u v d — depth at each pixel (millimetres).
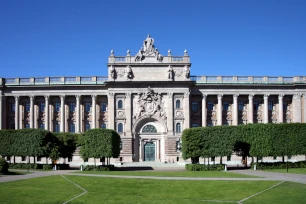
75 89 126625
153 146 121812
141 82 120625
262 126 94500
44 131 95062
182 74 122312
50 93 126938
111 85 121250
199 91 126375
